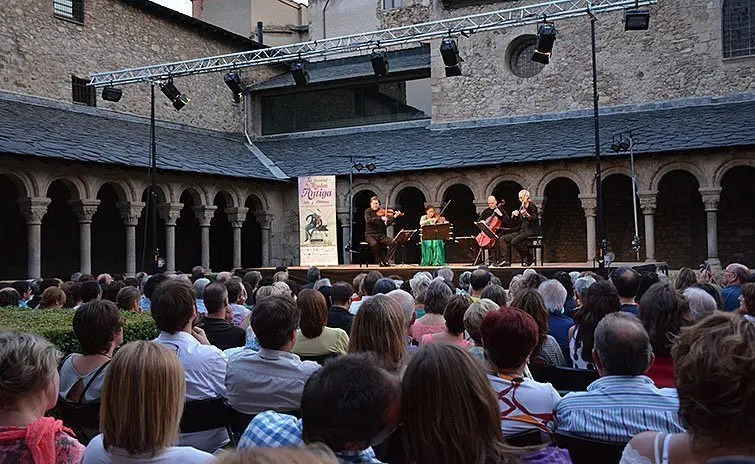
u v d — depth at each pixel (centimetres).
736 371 159
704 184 1720
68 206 2058
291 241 2192
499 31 2219
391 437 271
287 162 2270
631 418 282
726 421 161
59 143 1595
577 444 286
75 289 760
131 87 2091
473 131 2186
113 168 1688
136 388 236
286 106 2542
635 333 297
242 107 2530
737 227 1970
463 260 2283
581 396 297
